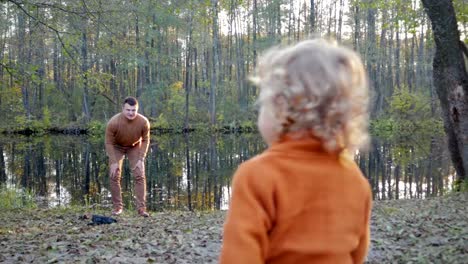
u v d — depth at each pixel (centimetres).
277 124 160
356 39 4747
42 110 4219
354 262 176
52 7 1120
